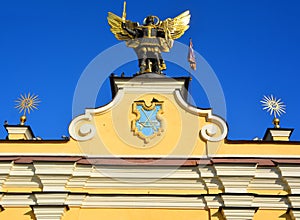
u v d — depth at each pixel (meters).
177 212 20.44
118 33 25.97
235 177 20.75
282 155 21.38
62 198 20.47
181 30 26.17
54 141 21.66
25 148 21.55
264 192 20.78
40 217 20.20
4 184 20.92
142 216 20.38
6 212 20.48
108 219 20.33
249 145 21.53
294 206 20.42
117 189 20.84
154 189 20.81
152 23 26.09
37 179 20.95
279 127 23.11
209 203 20.48
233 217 20.12
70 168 20.91
